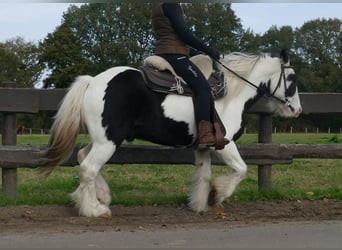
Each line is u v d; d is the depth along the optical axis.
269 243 5.14
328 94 8.03
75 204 6.52
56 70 61.00
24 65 69.69
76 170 10.87
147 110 6.32
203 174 6.88
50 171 6.38
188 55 6.64
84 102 6.26
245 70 6.89
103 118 6.16
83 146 7.38
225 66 6.84
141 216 6.52
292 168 11.52
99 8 54.47
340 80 63.34
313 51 66.62
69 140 6.24
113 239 5.25
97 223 6.04
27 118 36.31
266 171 7.97
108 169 11.11
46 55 61.72
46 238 5.28
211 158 7.66
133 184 8.96
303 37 67.06
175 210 6.91
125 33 51.25
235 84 6.81
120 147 7.55
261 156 7.81
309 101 8.02
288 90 7.14
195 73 6.39
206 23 30.94
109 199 6.66
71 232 5.57
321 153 7.90
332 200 7.60
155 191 8.28
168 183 9.17
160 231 5.64
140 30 49.38
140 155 7.59
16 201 6.97
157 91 6.32
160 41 6.54
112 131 6.19
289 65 7.16
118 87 6.21
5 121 7.41
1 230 5.64
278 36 53.72
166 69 6.43
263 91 7.02
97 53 55.22
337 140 18.66
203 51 6.49
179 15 6.42
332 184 9.22
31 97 7.35
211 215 6.62
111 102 6.18
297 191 7.92
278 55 7.22
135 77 6.29
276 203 7.38
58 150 6.25
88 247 4.94
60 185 8.47
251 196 7.59
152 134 6.42
